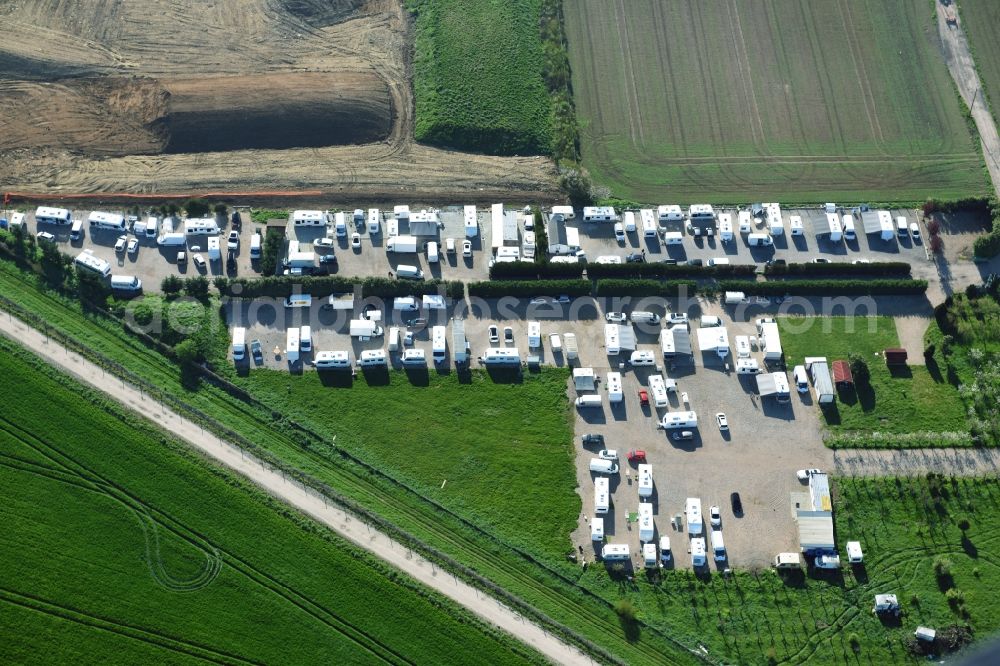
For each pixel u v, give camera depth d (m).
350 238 167.88
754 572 145.12
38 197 169.50
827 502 147.25
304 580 142.25
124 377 154.62
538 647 139.38
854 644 140.50
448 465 151.50
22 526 143.88
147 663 137.50
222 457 149.50
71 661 137.12
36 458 148.00
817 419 155.12
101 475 147.38
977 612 142.00
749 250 168.75
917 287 164.12
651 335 161.25
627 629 141.62
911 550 146.12
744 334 161.50
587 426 154.38
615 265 164.50
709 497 149.75
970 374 158.25
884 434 153.62
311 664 138.25
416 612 140.50
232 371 156.25
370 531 146.00
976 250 166.88
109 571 142.00
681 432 153.50
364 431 153.25
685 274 165.50
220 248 165.88
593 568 145.25
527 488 150.25
